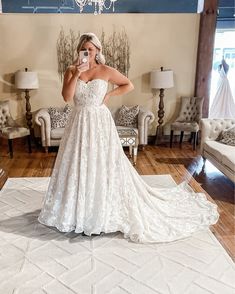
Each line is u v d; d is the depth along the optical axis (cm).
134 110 523
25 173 415
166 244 242
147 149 540
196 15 537
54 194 257
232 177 338
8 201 323
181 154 508
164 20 538
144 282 198
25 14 517
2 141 565
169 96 574
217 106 591
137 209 258
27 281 198
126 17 532
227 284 196
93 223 245
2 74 540
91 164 240
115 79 246
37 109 561
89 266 214
